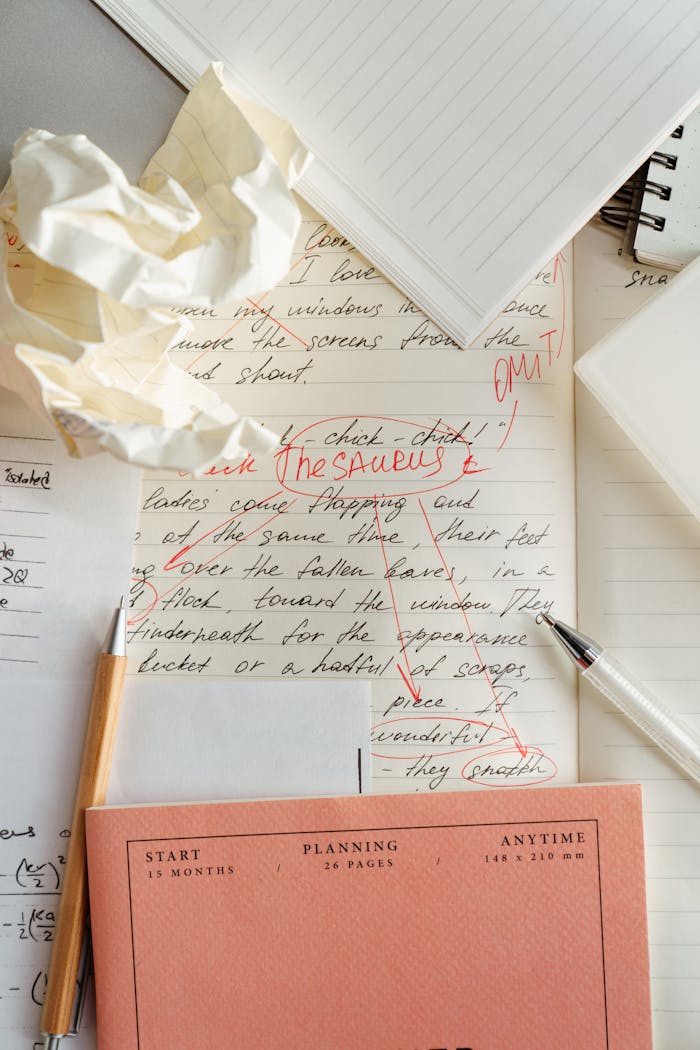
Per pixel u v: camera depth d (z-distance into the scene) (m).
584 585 0.44
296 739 0.43
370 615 0.44
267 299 0.45
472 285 0.44
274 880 0.41
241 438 0.37
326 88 0.43
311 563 0.44
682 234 0.44
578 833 0.42
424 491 0.44
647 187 0.45
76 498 0.43
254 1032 0.41
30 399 0.39
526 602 0.44
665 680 0.44
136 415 0.38
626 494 0.45
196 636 0.43
